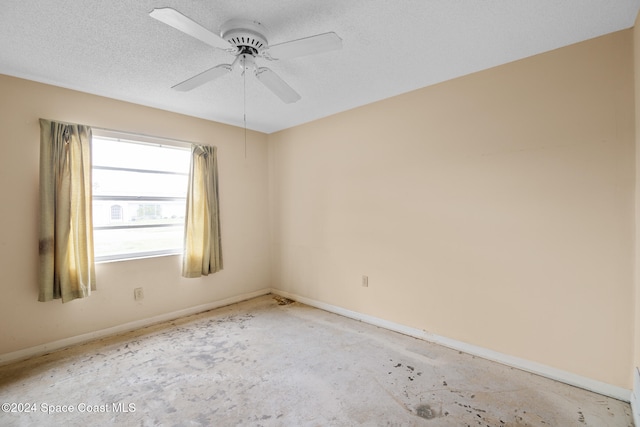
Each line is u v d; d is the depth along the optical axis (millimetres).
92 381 2105
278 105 3141
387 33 1883
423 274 2742
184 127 3408
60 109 2607
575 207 2014
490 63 2277
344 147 3344
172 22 1395
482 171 2393
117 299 2922
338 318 3309
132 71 2354
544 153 2119
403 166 2861
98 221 2918
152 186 3275
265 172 4258
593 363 1966
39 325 2510
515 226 2244
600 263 1936
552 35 1913
